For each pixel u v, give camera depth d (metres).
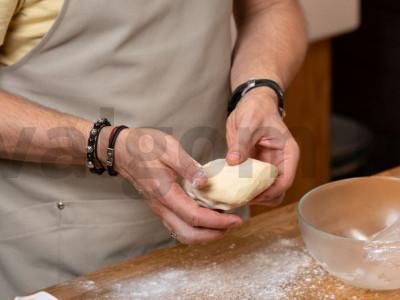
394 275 0.97
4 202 1.22
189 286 1.04
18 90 1.16
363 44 2.81
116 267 1.09
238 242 1.14
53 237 1.22
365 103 2.90
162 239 1.28
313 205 1.06
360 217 1.09
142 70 1.16
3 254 1.25
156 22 1.15
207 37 1.20
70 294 1.02
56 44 1.12
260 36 1.30
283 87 1.24
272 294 1.01
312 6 2.12
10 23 1.11
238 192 1.01
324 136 2.39
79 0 1.09
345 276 0.99
